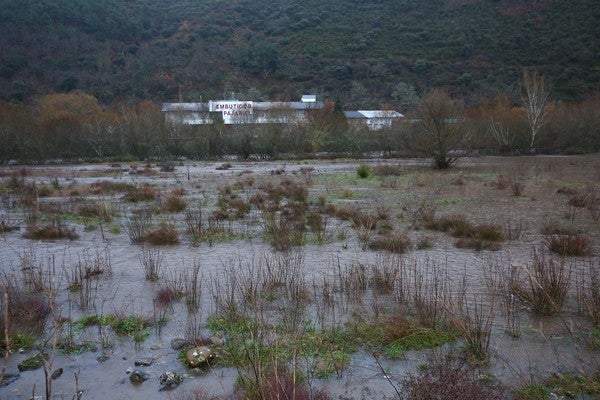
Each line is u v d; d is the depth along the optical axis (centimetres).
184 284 695
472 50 6912
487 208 1324
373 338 517
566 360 473
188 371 461
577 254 846
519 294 623
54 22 7788
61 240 988
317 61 7931
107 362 480
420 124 2622
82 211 1262
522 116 3475
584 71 5497
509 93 5222
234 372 459
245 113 3706
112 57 7650
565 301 623
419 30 8056
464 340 512
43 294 654
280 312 585
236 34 9306
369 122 4534
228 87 7119
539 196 1514
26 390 428
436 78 6506
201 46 8481
